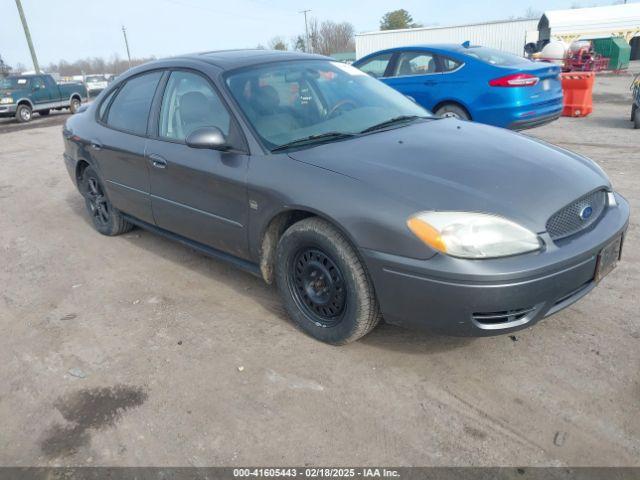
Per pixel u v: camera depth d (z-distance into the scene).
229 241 3.41
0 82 18.44
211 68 3.59
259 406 2.58
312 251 2.91
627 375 2.62
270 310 3.48
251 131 3.18
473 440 2.29
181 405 2.62
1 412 2.67
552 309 2.53
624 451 2.19
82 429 2.51
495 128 3.60
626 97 15.00
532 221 2.44
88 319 3.53
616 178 5.96
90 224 5.58
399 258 2.49
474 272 2.34
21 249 4.97
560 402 2.47
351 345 3.02
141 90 4.16
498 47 36.00
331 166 2.83
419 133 3.29
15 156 10.40
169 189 3.74
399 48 8.23
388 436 2.34
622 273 3.67
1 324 3.56
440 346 2.95
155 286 3.96
